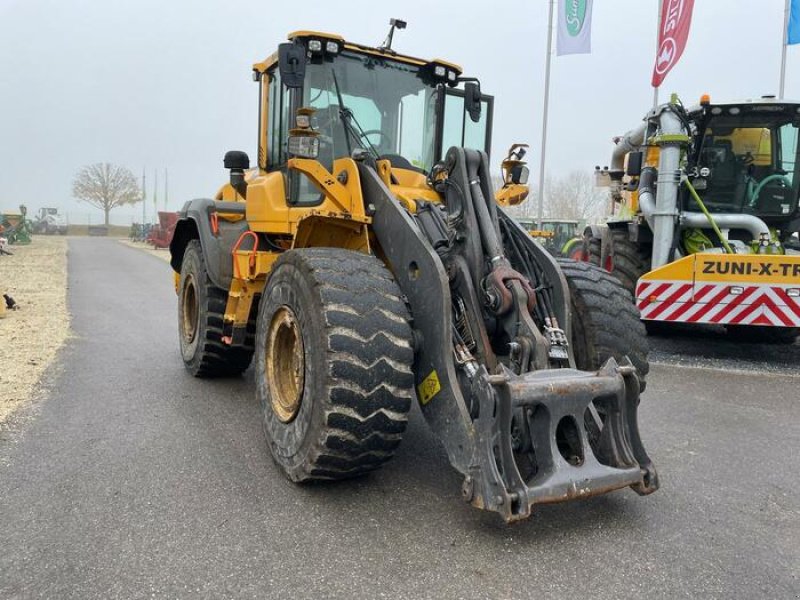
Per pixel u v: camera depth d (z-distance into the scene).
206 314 5.43
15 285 13.20
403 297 3.28
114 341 7.61
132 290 13.62
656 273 6.78
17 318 8.99
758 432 4.55
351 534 2.92
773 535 3.00
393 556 2.73
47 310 9.85
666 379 6.14
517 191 4.62
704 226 7.58
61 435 4.22
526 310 3.21
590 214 49.88
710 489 3.52
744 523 3.12
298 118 3.57
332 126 4.46
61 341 7.43
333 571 2.62
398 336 3.11
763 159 7.83
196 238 5.96
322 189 3.67
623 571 2.65
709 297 6.65
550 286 3.58
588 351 3.74
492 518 3.09
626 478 2.92
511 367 3.14
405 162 4.57
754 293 6.54
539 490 2.67
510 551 2.79
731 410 5.11
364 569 2.63
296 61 3.71
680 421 4.80
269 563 2.67
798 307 6.45
